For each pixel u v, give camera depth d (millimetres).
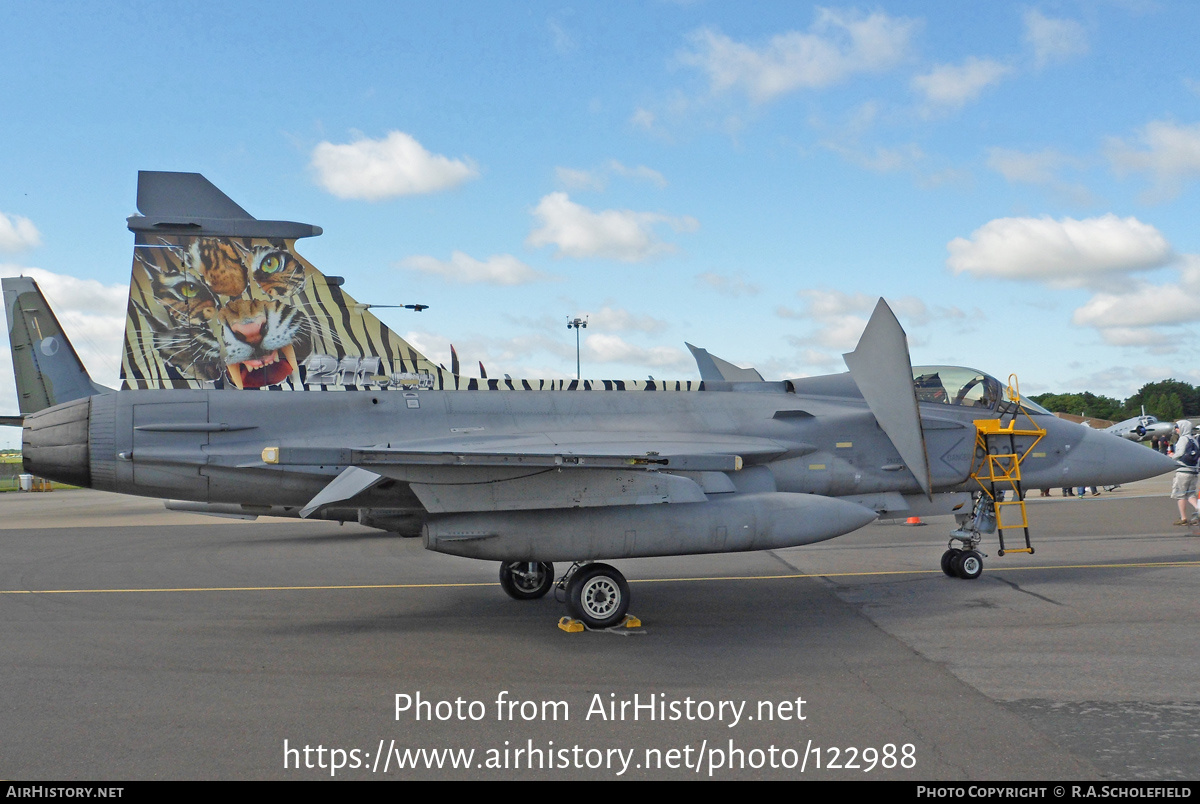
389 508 8977
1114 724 4770
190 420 8641
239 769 4250
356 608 8617
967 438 10062
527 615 8227
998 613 7859
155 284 9289
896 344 9469
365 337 9656
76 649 6820
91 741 4652
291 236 9625
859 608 8250
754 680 5773
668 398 10055
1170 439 40719
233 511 12078
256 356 9391
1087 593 8766
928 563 11281
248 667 6238
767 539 7887
